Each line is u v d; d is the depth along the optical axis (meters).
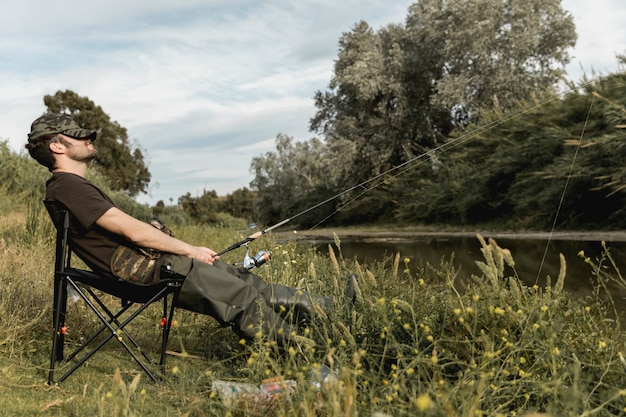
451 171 21.50
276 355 2.80
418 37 31.52
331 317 2.89
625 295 4.99
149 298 3.03
